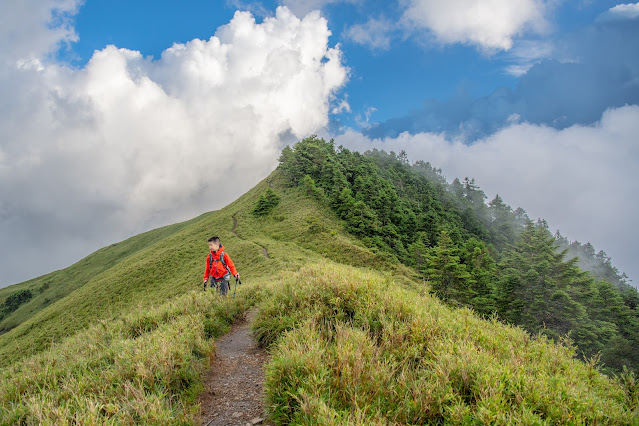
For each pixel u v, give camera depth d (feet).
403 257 235.20
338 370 11.48
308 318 17.08
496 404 9.52
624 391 12.13
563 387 11.00
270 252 177.58
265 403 11.83
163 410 11.32
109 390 12.58
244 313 27.68
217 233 250.37
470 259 225.15
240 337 21.85
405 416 9.75
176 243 259.60
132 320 23.26
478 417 9.20
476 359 12.07
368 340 13.79
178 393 13.41
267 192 288.71
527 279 136.46
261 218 270.05
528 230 203.10
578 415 9.64
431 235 298.76
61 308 177.58
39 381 14.60
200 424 11.39
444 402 10.27
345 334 13.78
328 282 21.52
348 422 8.66
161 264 198.59
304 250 195.31
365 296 19.15
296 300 20.77
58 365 16.01
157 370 13.85
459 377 11.45
